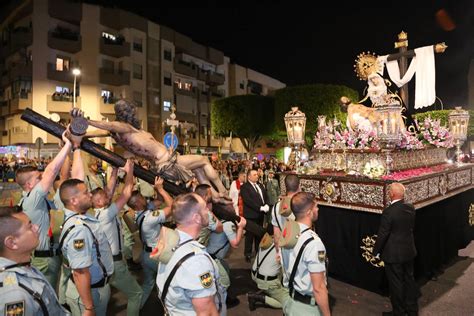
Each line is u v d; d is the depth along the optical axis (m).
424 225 5.55
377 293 5.10
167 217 4.37
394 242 4.07
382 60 7.87
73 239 2.90
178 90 41.12
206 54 45.75
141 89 36.53
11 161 25.58
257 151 44.53
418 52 7.77
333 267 5.63
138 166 3.73
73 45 32.16
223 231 4.30
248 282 5.72
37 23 30.59
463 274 5.92
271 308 4.72
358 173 5.39
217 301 2.31
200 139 43.94
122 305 4.84
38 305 1.96
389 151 5.11
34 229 2.09
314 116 20.78
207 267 2.09
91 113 33.12
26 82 30.30
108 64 34.62
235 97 27.41
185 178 4.02
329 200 5.59
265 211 6.86
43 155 30.77
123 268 3.95
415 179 5.13
